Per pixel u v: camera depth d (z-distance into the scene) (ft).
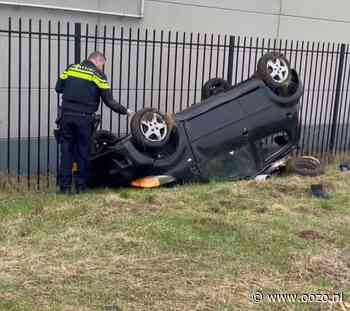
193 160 25.38
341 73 35.73
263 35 36.24
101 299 14.48
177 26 32.42
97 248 17.74
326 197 24.89
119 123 29.30
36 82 28.22
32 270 15.93
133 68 31.24
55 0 27.96
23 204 21.83
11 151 27.86
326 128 39.73
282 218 21.61
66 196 23.21
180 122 25.44
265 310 14.42
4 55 27.12
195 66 33.63
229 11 34.35
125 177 24.45
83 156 23.47
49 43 25.73
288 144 28.19
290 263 17.44
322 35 39.40
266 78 26.71
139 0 30.68
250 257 17.75
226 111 26.20
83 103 22.88
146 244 18.24
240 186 25.31
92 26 29.45
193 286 15.52
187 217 20.97
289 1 37.09
